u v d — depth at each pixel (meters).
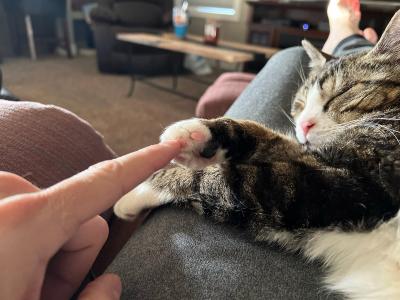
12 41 4.40
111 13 3.66
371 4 3.11
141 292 0.46
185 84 3.62
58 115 0.58
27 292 0.31
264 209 0.57
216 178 0.62
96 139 0.65
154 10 4.14
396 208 0.57
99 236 0.44
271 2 3.79
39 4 4.25
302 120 0.84
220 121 0.67
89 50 4.91
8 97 0.97
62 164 0.55
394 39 0.74
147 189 0.69
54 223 0.32
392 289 0.53
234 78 1.91
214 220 0.59
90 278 0.56
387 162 0.61
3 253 0.29
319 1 3.54
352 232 0.57
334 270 0.56
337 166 0.62
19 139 0.51
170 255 0.51
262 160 0.64
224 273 0.48
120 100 2.94
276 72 1.19
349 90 0.77
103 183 0.35
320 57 1.01
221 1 4.75
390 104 0.72
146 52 3.74
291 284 0.49
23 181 0.35
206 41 2.82
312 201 0.56
